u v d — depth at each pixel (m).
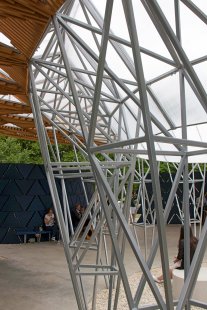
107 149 8.22
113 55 14.80
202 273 17.84
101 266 14.30
